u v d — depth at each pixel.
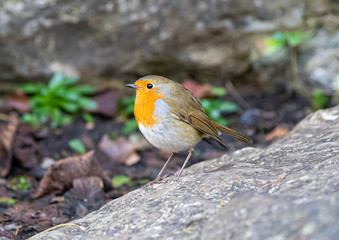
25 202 8.24
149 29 11.71
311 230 3.59
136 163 10.15
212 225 4.23
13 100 11.89
